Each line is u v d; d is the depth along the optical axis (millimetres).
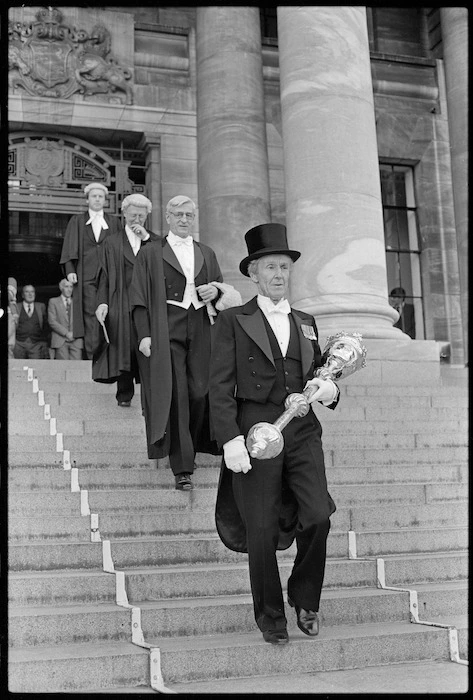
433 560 5324
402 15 17078
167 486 6168
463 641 4438
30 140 14273
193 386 6129
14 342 12727
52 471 5914
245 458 4012
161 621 4312
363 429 7598
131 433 7309
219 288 6188
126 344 7141
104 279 7270
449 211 16234
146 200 7496
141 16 15156
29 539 5227
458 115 13539
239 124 13148
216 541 5285
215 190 12969
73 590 4547
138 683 3848
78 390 8383
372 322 9461
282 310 4379
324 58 9938
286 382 4250
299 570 4105
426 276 16047
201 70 13594
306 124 9828
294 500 4293
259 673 4012
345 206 9586
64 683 3736
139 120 14477
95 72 14344
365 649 4207
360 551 5582
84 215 10039
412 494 6320
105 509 5637
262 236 4406
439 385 9484
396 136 16125
